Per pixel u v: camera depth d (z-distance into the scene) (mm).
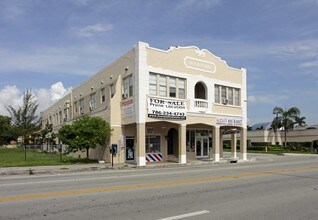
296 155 44938
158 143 29109
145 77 25188
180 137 27109
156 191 10469
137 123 24734
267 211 7805
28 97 58500
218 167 22203
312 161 28938
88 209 7816
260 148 59844
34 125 58781
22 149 59344
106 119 28047
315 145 53188
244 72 33594
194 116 28266
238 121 32406
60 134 26688
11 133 60156
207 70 29859
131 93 26250
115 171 19625
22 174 18547
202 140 33531
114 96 27484
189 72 28312
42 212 7520
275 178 14523
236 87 32625
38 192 10219
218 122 30297
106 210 7715
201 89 30703
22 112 57875
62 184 12172
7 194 9891
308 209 8070
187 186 11680
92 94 35719
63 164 24562
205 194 9992
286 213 7629
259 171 18234
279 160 31484
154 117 25328
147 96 25141
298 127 70250
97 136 25984
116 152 25062
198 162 27938
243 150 32781
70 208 7922
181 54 27875
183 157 27000
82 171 20312
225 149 66438
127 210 7727
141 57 25078
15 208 7930
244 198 9414
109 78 30547
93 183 12461
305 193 10438
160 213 7441
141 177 14875
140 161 24438
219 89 31062
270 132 75000
